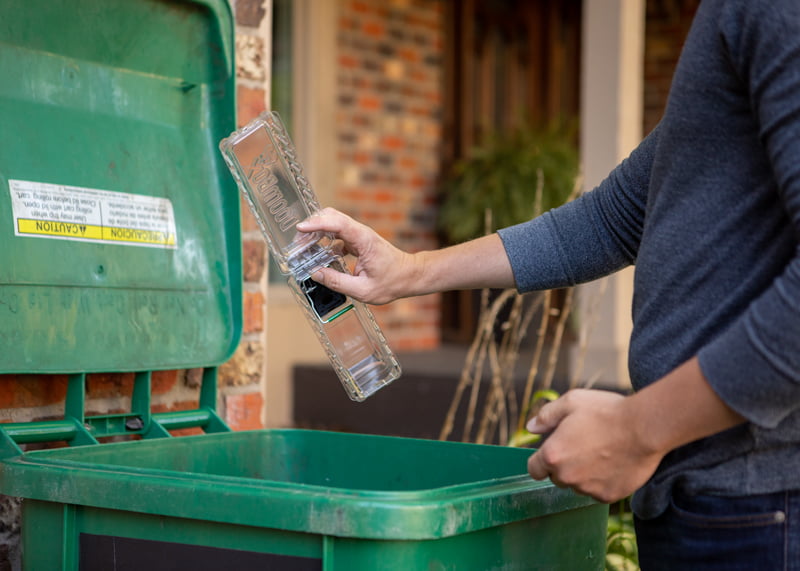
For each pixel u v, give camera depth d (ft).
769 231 3.13
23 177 4.66
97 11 4.93
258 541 3.39
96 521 3.76
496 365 8.82
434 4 19.34
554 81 21.88
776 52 2.86
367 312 4.22
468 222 17.60
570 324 13.92
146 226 5.19
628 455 3.06
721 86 3.13
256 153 4.20
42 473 3.85
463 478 4.65
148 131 5.29
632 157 4.19
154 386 5.54
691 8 19.97
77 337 4.78
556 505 3.76
